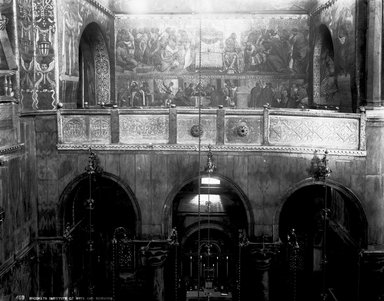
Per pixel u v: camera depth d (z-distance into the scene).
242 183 15.51
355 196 15.30
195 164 15.58
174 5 23.38
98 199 19.98
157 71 24.25
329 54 21.94
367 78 15.55
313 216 19.66
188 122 15.52
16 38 15.02
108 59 23.48
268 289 15.82
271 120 15.36
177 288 19.19
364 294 15.40
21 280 14.55
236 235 19.67
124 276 19.25
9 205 13.78
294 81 23.95
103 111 15.60
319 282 19.41
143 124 15.61
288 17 23.67
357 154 15.09
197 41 24.06
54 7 16.36
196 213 20.00
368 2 15.60
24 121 15.12
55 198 15.90
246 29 23.91
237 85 24.20
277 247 15.63
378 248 15.38
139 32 24.08
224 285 19.72
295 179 15.38
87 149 15.66
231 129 15.41
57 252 16.02
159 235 15.91
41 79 16.58
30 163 15.50
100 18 21.83
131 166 15.72
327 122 15.17
